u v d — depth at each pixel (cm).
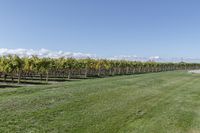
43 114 1223
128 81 2931
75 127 1100
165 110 1589
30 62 4072
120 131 1105
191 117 1449
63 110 1327
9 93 1611
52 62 4741
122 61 7012
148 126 1211
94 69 6159
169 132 1146
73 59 5188
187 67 12506
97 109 1431
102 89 2086
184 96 2220
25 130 1009
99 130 1091
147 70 8838
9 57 3766
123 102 1697
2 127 1010
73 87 2058
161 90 2512
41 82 3888
